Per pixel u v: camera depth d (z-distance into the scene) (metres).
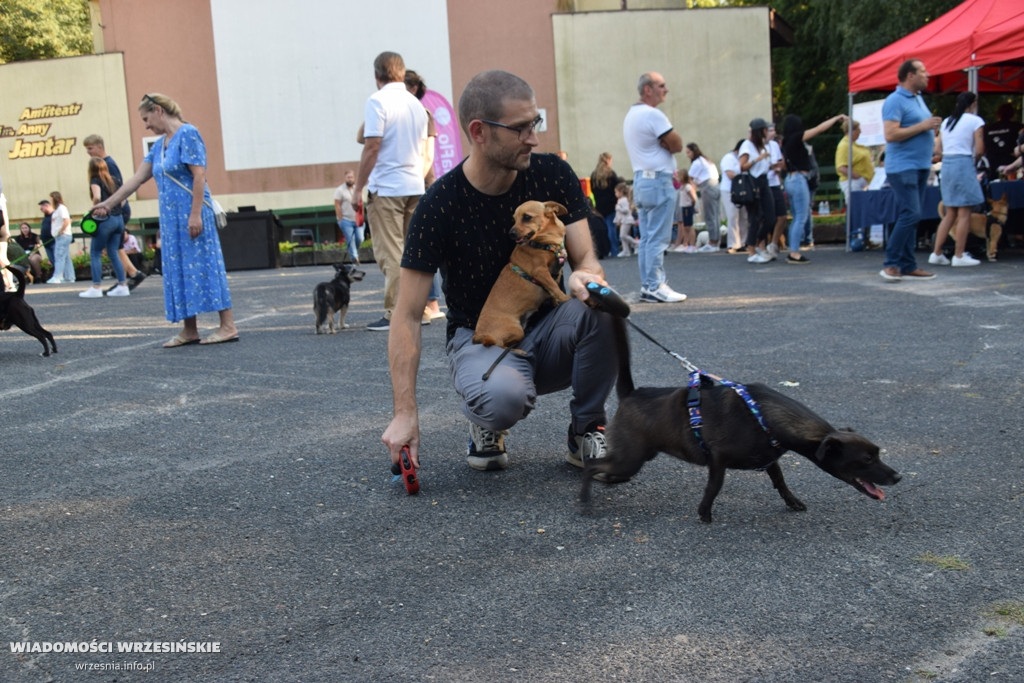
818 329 6.45
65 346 7.43
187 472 3.79
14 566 2.86
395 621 2.43
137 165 23.73
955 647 2.19
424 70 22.69
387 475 3.67
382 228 7.20
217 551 2.94
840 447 2.79
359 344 6.93
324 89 22.97
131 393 5.38
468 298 3.55
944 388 4.62
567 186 3.56
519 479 3.55
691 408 2.93
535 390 3.53
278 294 11.41
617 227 16.72
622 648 2.24
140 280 12.99
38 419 4.79
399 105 6.93
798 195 11.56
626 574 2.66
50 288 14.20
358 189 7.07
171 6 23.11
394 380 3.38
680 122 22.56
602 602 2.49
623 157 22.70
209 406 4.98
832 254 12.66
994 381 4.69
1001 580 2.52
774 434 2.84
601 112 22.55
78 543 3.03
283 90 23.05
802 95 33.41
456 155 14.98
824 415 4.25
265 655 2.28
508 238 3.46
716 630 2.31
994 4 10.35
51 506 3.40
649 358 5.73
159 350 6.98
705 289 9.20
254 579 2.72
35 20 28.72
